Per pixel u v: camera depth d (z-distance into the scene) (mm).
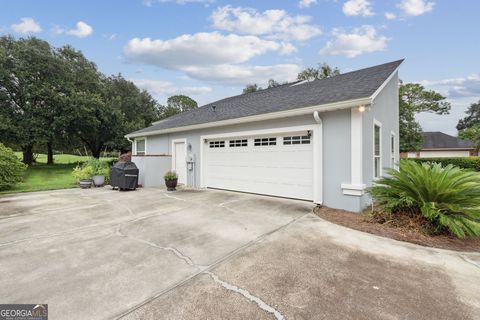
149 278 2779
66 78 21188
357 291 2490
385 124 8289
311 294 2445
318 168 6402
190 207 6352
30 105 18594
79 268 3029
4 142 17938
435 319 2090
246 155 8281
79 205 6727
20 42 19531
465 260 3227
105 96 24391
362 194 5738
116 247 3709
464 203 4133
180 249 3604
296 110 6480
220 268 2998
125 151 25750
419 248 3604
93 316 2146
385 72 7875
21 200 7461
